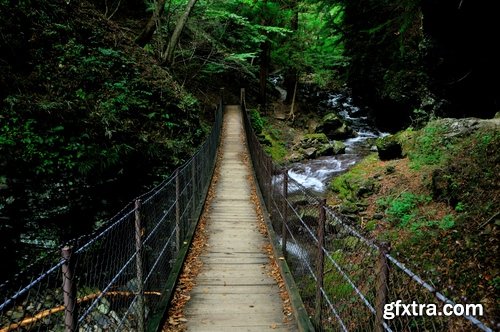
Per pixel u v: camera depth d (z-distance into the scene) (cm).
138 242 346
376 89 1927
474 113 1176
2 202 581
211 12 1814
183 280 532
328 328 380
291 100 2814
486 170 816
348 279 295
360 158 1650
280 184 689
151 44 1733
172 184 566
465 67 952
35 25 862
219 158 1592
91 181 712
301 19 2359
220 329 410
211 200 1005
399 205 901
